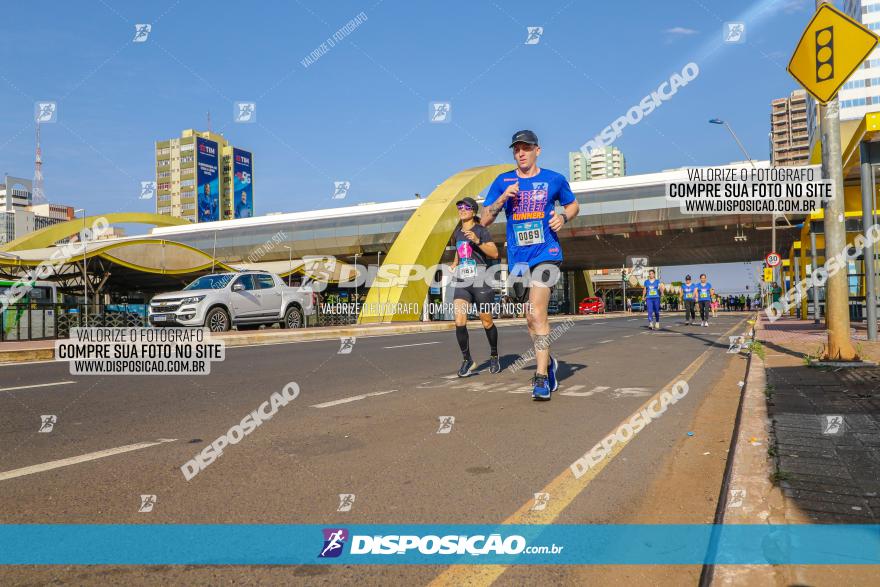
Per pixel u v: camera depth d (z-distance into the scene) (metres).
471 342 14.66
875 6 88.31
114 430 4.50
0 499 2.95
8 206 111.25
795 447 3.50
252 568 2.25
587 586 2.15
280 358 10.46
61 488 3.12
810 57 7.31
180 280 33.97
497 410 5.36
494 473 3.45
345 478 3.33
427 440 4.23
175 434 4.38
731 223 38.75
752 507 2.55
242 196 161.00
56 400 5.83
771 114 130.00
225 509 2.84
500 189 5.92
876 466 3.10
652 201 39.53
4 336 16.20
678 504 2.96
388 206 50.56
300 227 53.34
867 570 1.97
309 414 5.16
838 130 7.36
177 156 149.75
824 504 2.57
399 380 7.40
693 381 7.29
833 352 7.48
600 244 49.34
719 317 38.59
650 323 21.12
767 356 8.84
